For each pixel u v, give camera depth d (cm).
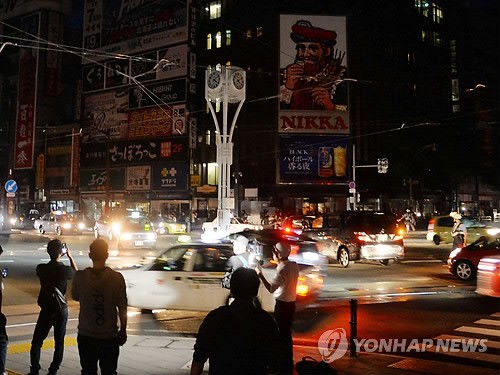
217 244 1037
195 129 5734
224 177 2211
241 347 333
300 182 5175
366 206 5484
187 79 5684
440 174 5303
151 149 5916
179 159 5712
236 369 330
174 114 5750
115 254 2275
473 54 6850
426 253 2583
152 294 1027
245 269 355
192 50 5738
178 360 709
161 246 2762
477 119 6100
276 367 340
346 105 5244
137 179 6003
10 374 624
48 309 601
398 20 6053
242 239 975
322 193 5200
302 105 5203
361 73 5506
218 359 333
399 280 1619
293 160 5188
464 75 6688
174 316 1073
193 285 998
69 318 1021
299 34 5253
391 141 5394
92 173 6400
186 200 5709
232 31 5662
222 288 980
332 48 5275
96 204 6334
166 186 5784
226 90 2198
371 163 5519
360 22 5525
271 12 5416
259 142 5416
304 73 5219
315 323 992
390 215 1981
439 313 1092
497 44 7162
